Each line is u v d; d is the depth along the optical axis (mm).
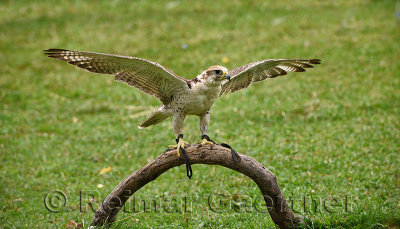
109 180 12242
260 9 28531
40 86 20359
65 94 19453
